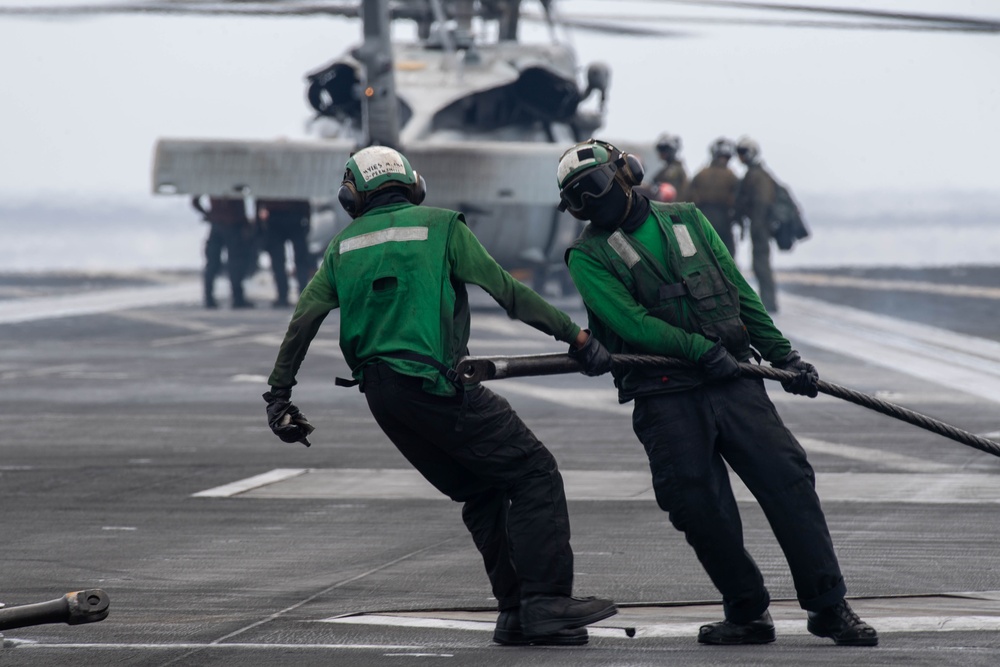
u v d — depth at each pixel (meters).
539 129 91.25
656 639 19.42
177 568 25.02
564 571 19.05
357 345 19.42
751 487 19.36
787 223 91.19
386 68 77.12
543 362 18.66
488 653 18.30
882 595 22.36
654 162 87.12
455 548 26.89
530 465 19.17
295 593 22.80
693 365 19.25
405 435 19.48
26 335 79.31
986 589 22.86
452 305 19.16
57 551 26.64
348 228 19.75
